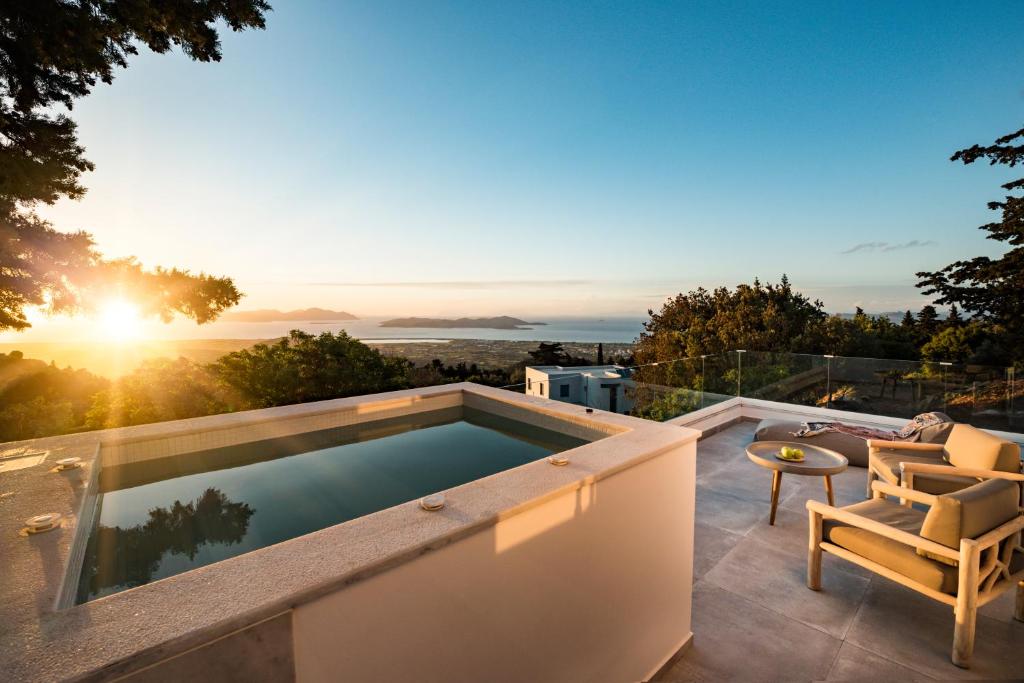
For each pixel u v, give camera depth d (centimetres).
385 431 344
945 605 268
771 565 313
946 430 412
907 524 259
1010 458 319
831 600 275
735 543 343
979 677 214
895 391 629
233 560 112
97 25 414
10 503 152
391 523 132
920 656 229
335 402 325
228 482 257
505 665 150
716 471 495
